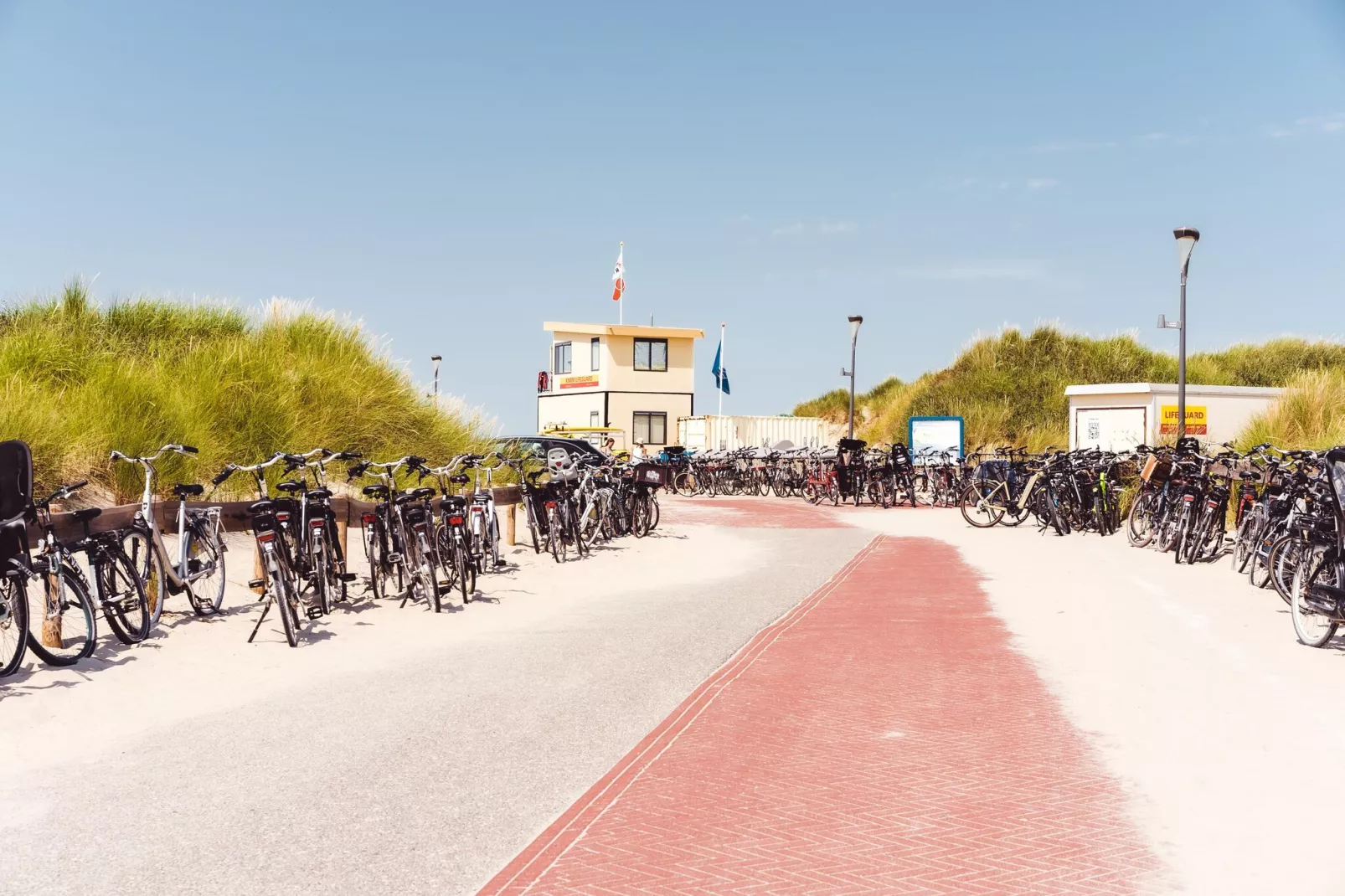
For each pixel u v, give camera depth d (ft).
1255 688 24.52
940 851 15.21
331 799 17.79
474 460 45.32
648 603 39.09
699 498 103.91
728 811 16.93
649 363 159.33
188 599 35.27
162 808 17.40
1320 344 134.10
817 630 32.99
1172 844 15.38
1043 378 126.82
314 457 50.26
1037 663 27.50
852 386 103.45
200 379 51.93
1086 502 63.82
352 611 36.35
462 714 23.21
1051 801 17.26
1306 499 36.52
